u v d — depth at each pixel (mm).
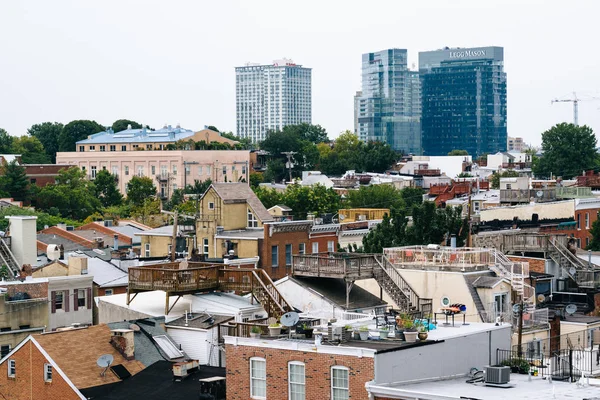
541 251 96438
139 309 78312
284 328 58375
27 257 111312
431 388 52438
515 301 80500
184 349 70938
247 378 55875
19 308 87938
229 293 79625
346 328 56094
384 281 80562
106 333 68062
